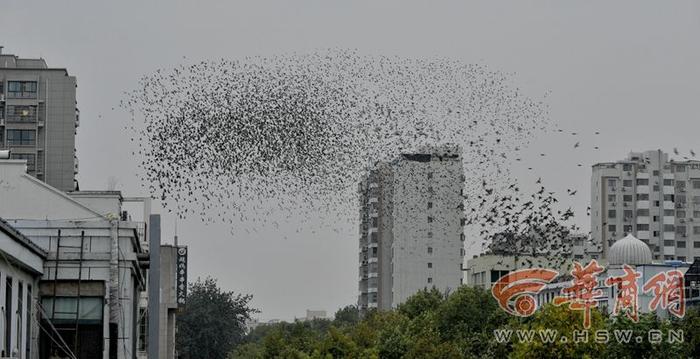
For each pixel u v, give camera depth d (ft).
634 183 611.06
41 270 134.51
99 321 137.49
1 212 153.79
